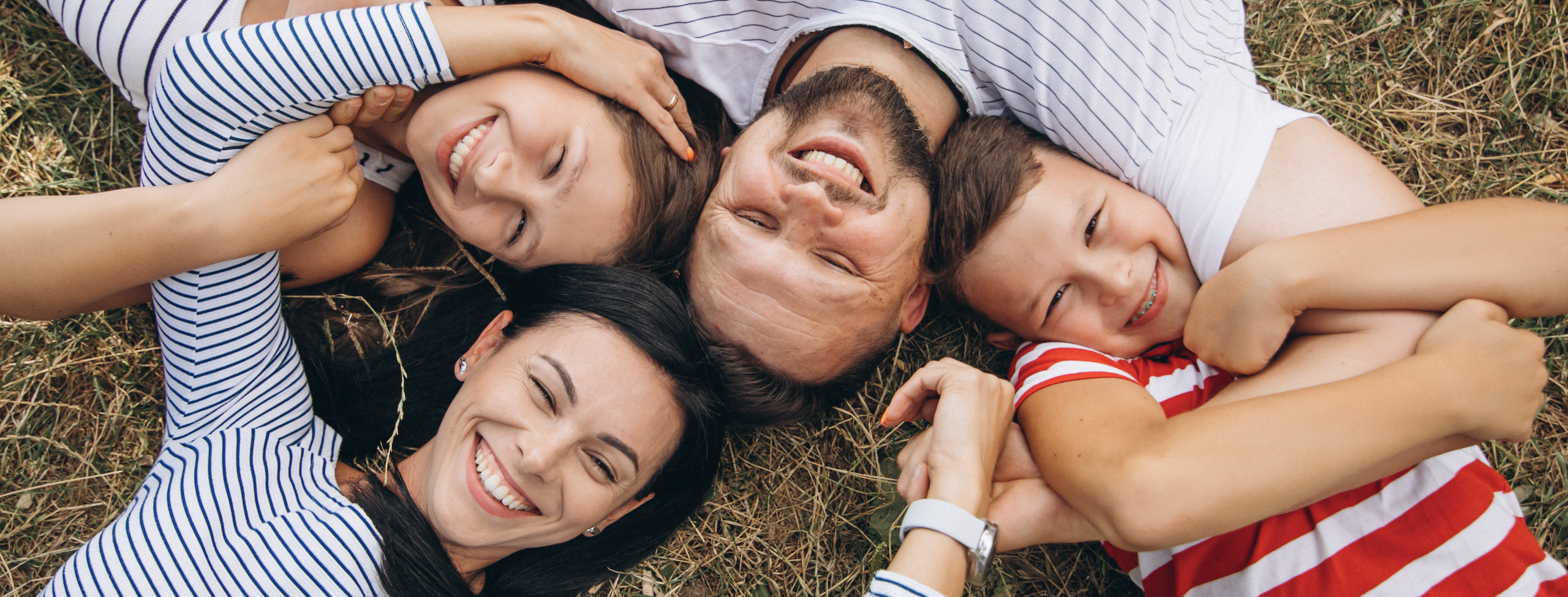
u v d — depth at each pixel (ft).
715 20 6.00
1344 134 6.76
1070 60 5.46
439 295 6.73
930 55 5.68
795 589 6.84
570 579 6.30
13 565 6.39
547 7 5.50
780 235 5.24
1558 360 6.44
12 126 6.32
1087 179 5.66
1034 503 5.27
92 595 4.98
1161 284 5.68
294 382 5.90
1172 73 5.55
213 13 5.47
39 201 5.04
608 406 5.28
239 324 5.50
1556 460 6.39
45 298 5.17
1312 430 4.61
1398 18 6.77
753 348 5.43
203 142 5.16
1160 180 5.56
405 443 6.60
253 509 5.30
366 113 5.50
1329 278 4.96
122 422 6.55
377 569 5.40
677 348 5.34
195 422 5.49
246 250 5.25
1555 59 6.51
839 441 6.91
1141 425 4.93
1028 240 5.59
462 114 5.32
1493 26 6.54
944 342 6.93
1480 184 6.61
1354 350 5.10
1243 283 5.14
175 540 5.09
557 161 5.38
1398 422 4.63
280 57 5.04
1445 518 5.18
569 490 5.43
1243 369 5.37
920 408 5.84
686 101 6.84
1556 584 5.15
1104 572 6.70
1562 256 4.87
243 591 5.08
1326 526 5.28
